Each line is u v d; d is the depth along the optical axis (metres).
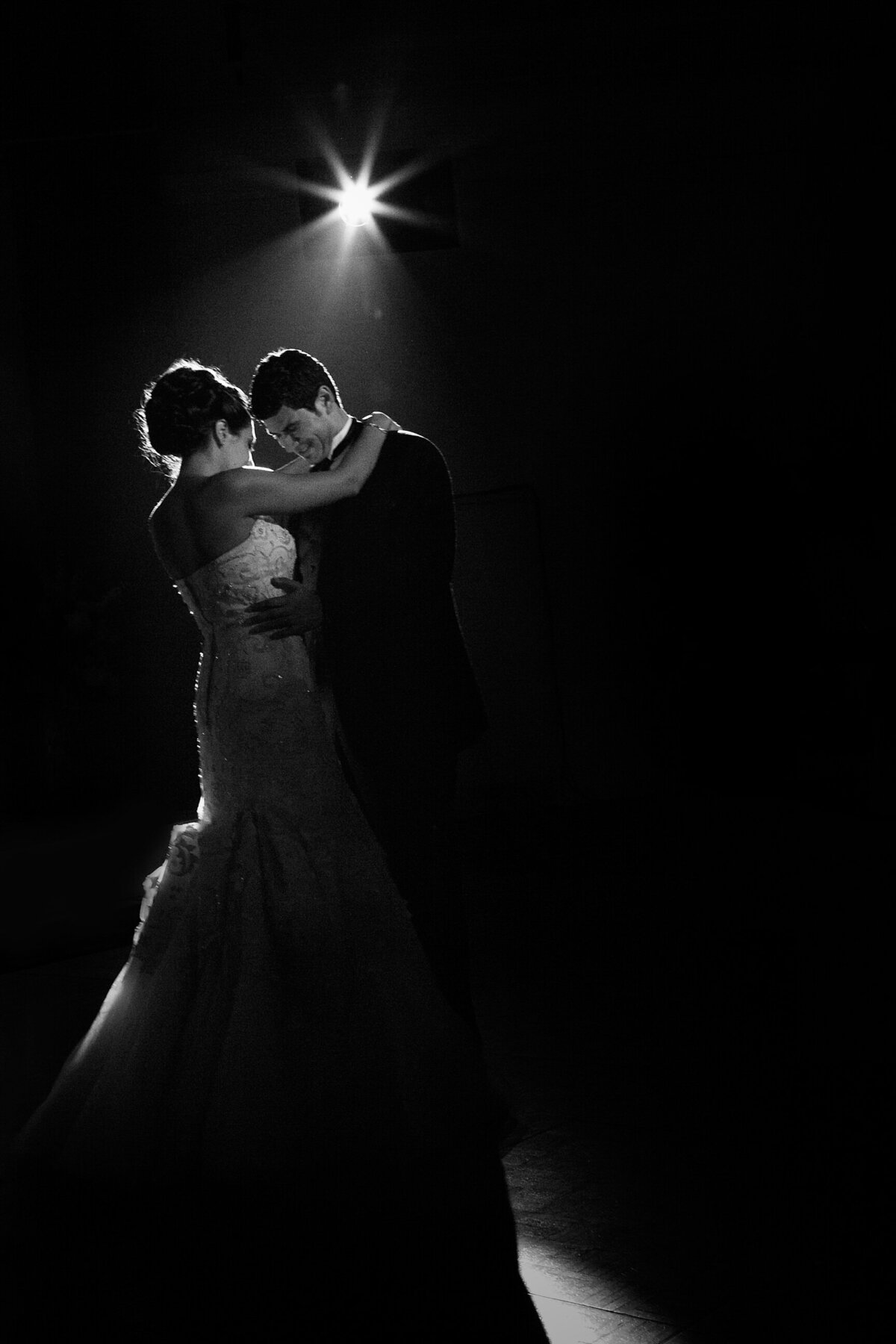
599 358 9.95
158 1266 2.60
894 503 9.77
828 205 9.81
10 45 8.48
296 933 3.01
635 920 5.80
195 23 8.58
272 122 8.98
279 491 3.14
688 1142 3.17
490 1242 2.65
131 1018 3.04
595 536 10.01
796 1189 2.84
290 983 2.98
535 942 5.53
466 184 9.77
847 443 9.91
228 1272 2.56
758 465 9.99
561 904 6.29
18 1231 2.79
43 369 8.67
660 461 10.00
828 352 9.91
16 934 6.07
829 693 9.84
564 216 9.88
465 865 7.66
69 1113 3.09
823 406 9.94
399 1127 2.93
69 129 8.61
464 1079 3.05
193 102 8.80
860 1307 2.30
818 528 9.93
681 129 9.65
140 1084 2.96
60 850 6.89
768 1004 4.32
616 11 8.66
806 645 9.91
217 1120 2.87
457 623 3.61
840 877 6.41
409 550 3.51
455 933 3.53
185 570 3.18
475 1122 3.04
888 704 9.67
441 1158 2.95
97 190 8.71
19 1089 3.85
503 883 6.99
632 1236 2.65
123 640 8.68
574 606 10.02
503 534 9.98
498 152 9.69
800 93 9.31
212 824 3.12
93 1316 2.42
